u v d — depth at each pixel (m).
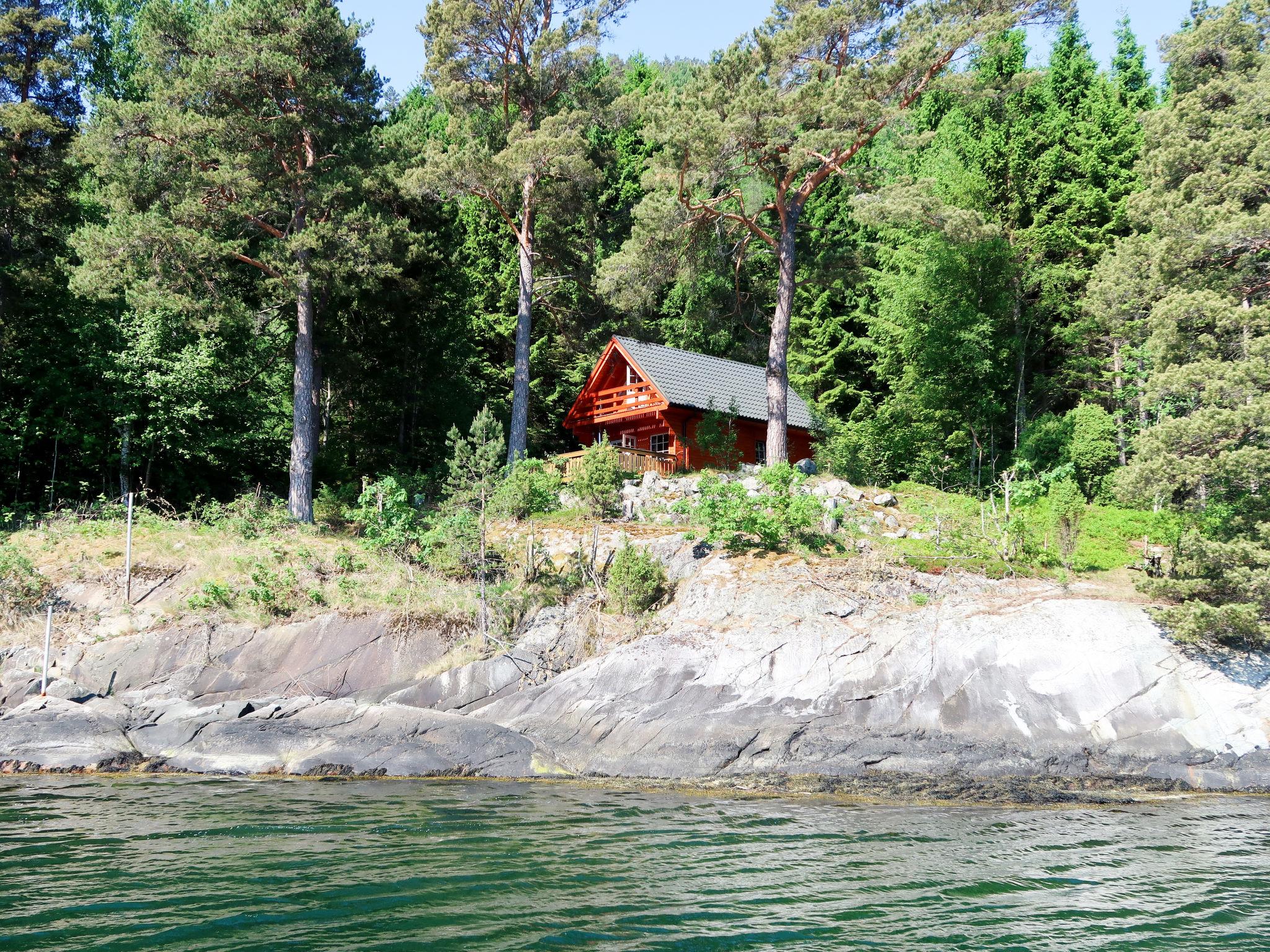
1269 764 16.50
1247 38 23.61
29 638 21.75
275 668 21.42
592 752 17.73
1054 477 26.84
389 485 26.47
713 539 23.94
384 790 15.67
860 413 43.53
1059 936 8.77
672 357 38.25
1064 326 38.00
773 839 12.33
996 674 18.36
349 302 33.97
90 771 17.05
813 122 29.08
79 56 44.81
